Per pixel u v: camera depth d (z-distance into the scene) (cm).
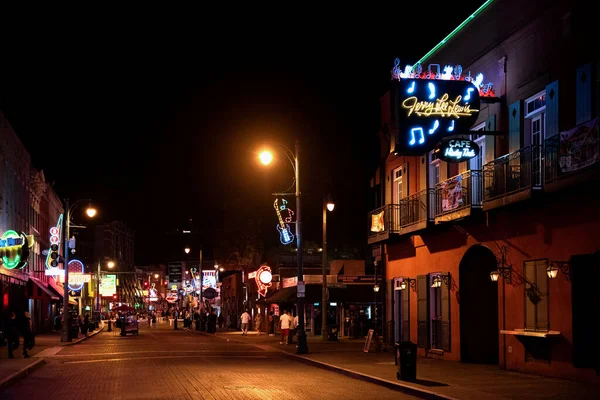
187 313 8969
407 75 2311
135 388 1825
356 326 4478
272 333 5575
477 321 2494
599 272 1817
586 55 1822
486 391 1645
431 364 2402
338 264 5159
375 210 3222
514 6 2188
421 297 2811
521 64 2144
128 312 7175
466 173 2288
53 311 6844
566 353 1875
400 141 2181
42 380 2081
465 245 2467
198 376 2152
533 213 2041
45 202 6309
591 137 1628
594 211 1770
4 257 3784
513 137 2147
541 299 1992
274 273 6219
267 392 1731
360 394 1714
